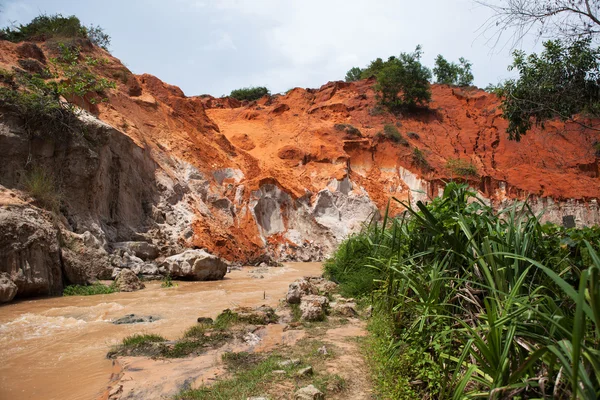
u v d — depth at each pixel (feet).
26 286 37.91
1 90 50.47
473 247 15.19
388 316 19.01
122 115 80.69
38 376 18.26
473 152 134.62
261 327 25.16
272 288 46.19
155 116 93.30
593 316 8.20
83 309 32.78
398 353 16.06
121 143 68.23
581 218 114.62
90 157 56.49
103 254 48.88
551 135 38.06
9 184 48.34
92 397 15.85
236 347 21.21
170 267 53.62
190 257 53.62
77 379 17.84
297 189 105.40
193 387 15.90
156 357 19.81
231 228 86.33
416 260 18.80
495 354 10.81
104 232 58.75
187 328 26.27
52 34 91.04
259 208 96.84
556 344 9.72
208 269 53.83
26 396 16.24
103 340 23.65
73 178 55.01
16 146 49.75
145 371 17.83
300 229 100.94
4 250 37.50
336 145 122.93
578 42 29.63
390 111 149.89
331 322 26.48
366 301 30.91
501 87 36.01
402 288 17.90
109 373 18.37
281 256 92.17
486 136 140.77
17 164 49.75
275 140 126.11
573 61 30.37
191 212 78.95
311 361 18.54
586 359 9.05
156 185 77.56
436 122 147.33
